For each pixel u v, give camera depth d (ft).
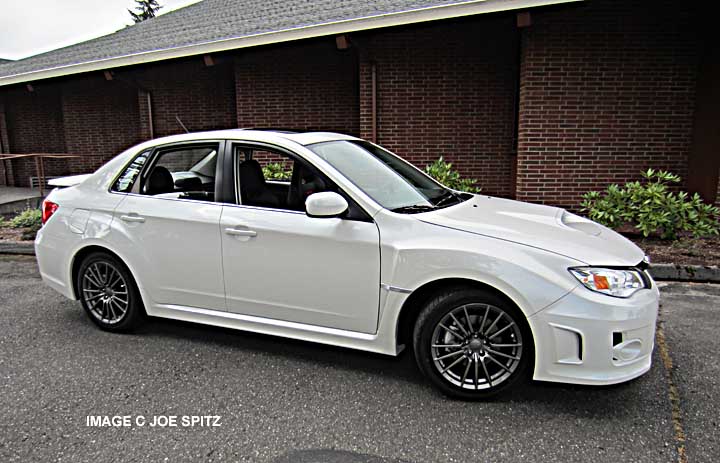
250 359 12.14
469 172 31.73
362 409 9.89
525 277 9.46
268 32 28.32
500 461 8.29
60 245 13.84
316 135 12.99
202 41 30.45
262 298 11.69
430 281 10.03
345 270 10.73
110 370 11.59
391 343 10.63
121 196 13.29
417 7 25.21
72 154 43.14
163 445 8.77
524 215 11.70
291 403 10.12
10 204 35.32
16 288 17.95
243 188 12.12
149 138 38.58
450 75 30.86
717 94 23.99
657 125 26.27
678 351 12.24
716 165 24.26
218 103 37.65
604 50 25.76
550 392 10.52
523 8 23.29
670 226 22.52
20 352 12.59
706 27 25.09
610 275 9.40
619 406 9.91
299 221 11.16
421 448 8.64
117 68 33.50
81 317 15.01
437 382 10.25
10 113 46.39
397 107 31.32
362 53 30.66
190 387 10.78
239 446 8.73
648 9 25.38
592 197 25.08
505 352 9.93
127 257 12.95
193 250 12.19
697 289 17.24
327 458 8.38
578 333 9.25
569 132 26.53
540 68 26.00
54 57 38.99
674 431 9.06
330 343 11.22
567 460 8.29
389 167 13.09
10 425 9.41
